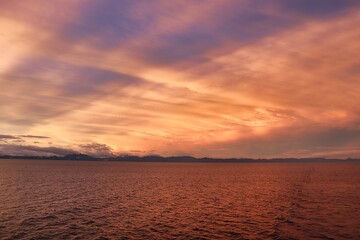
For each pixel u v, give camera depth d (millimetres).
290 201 57312
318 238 32281
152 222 38406
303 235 33312
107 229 34688
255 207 50281
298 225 37688
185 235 32750
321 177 126812
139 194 65625
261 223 38594
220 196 63688
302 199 60094
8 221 37719
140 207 49031
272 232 34406
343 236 33000
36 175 121062
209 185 89062
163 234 33000
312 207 50719
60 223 37125
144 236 32156
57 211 44594
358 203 55031
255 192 71562
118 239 30891
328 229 35875
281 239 31781
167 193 68062
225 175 144000
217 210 47125
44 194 62938
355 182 100625
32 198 57094
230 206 51031
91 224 36938
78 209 46438
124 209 47031
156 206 50219
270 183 97062
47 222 37531
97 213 43594
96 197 59969
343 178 119938
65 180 99312
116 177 120250
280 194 67938
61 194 63500
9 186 77062
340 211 47094
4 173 131750
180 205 51500
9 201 53094
